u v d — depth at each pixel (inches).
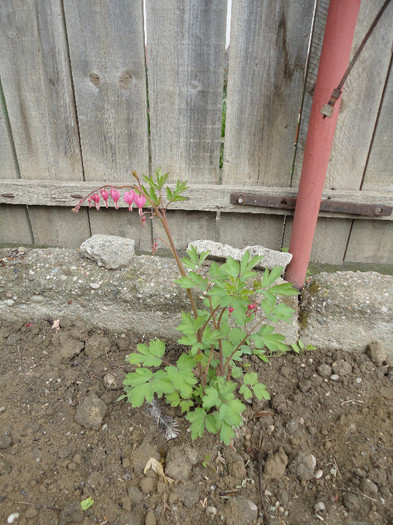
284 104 96.0
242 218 110.7
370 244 111.1
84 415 75.4
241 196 104.2
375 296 91.7
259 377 86.4
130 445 72.7
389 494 66.6
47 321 97.0
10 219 116.7
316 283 97.3
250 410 80.3
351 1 74.8
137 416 77.4
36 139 105.3
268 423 77.6
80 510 63.0
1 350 90.0
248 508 64.6
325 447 73.4
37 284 94.8
